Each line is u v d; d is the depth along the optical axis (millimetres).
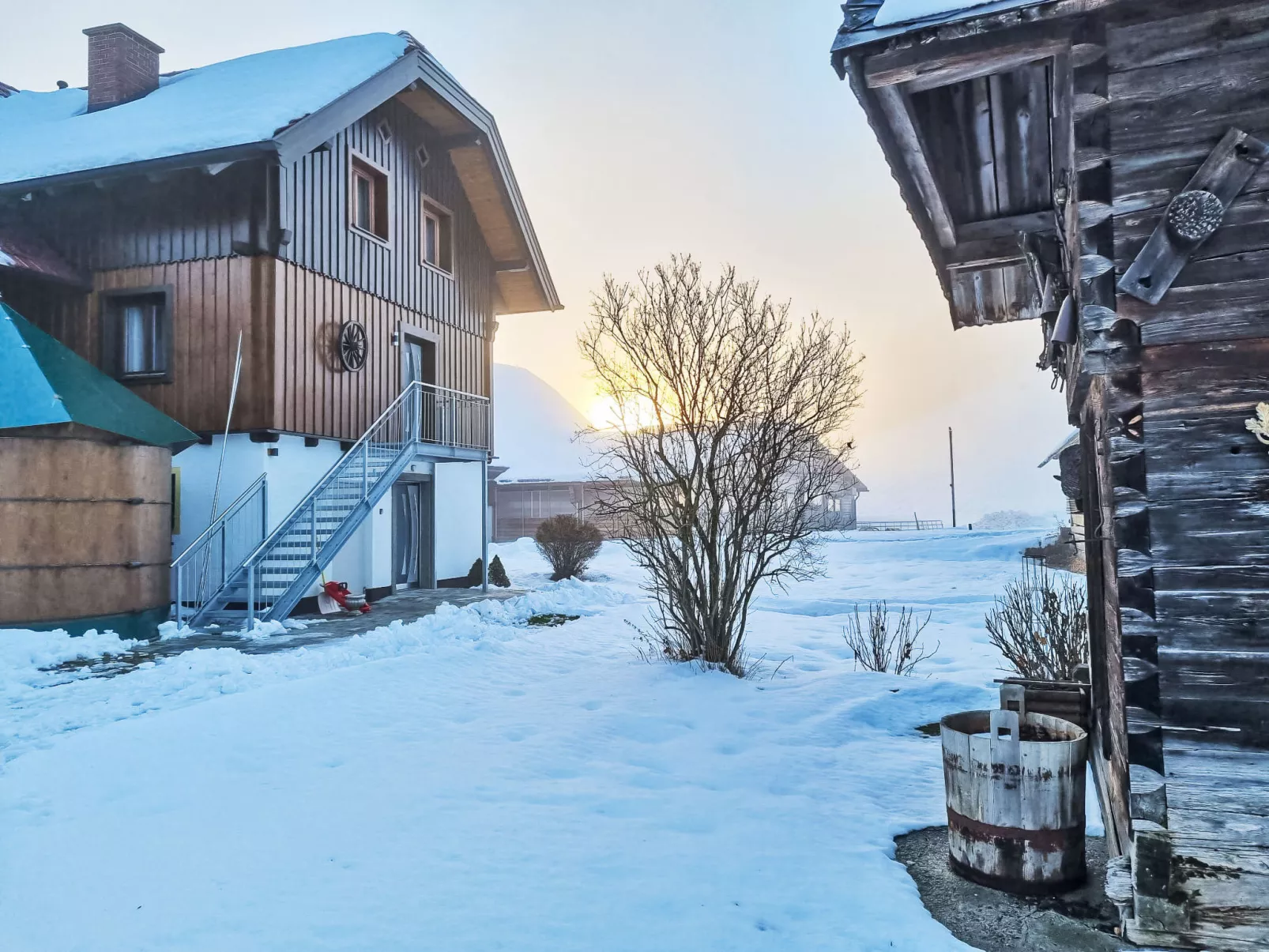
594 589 16531
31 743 6469
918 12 3557
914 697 7789
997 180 5230
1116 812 3924
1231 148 3205
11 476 10742
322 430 14438
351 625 12586
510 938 3471
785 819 4812
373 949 3396
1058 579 14859
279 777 5613
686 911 3695
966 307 6285
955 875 4129
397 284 16656
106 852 4402
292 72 15680
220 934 3543
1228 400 3277
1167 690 3309
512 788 5363
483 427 19297
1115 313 3389
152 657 10102
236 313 13359
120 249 14117
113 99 16719
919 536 33438
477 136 18141
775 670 9297
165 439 12273
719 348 8828
